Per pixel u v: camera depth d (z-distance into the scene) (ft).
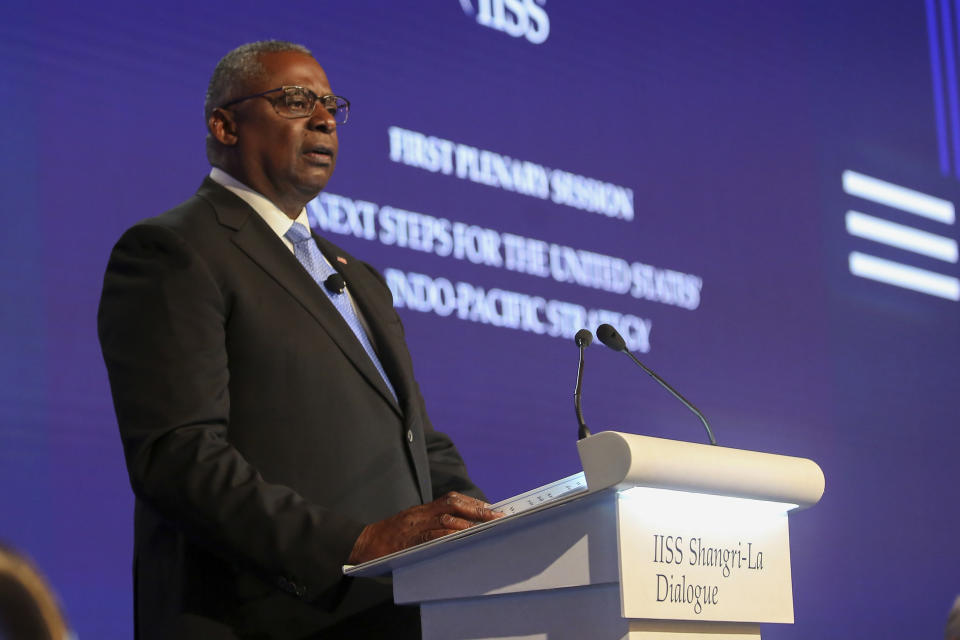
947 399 19.79
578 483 5.12
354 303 7.27
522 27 15.44
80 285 11.03
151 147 11.72
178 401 5.90
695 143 17.22
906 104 20.43
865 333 18.88
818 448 17.78
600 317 15.46
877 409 18.72
